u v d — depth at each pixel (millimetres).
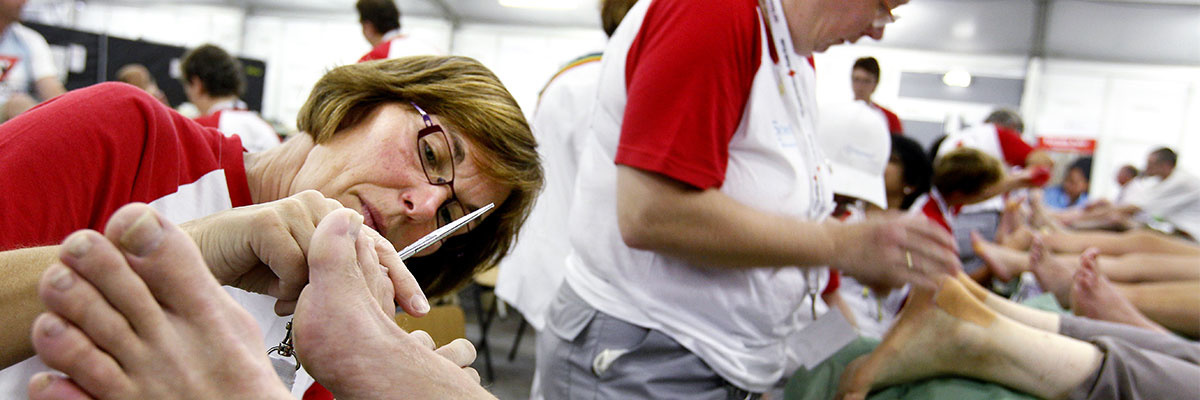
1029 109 7938
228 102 3150
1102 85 7902
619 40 1155
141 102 707
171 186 715
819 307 1717
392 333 454
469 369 583
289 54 9391
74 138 642
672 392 1157
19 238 585
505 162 848
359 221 456
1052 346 1318
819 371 1542
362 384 436
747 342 1217
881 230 1001
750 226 983
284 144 839
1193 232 5379
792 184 1130
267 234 503
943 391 1340
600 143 1192
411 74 815
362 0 3111
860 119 1543
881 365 1380
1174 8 6973
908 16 7562
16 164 602
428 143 789
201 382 328
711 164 981
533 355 3814
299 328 435
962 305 1320
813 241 999
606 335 1177
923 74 8117
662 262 1148
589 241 1199
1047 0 7113
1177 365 1338
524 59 8969
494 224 928
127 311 312
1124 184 7121
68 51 4168
